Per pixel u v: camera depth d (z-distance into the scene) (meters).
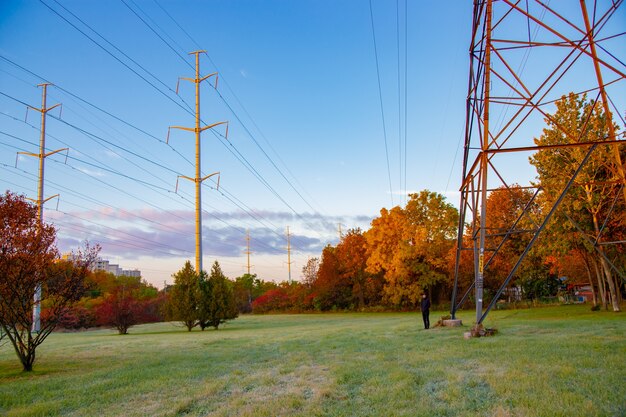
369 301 69.19
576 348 11.85
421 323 27.39
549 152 30.89
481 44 16.38
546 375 8.48
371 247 58.75
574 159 28.97
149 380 10.48
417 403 7.17
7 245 12.95
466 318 29.34
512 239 47.28
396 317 42.69
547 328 18.17
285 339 20.44
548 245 31.23
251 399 8.07
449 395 7.47
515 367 9.53
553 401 6.72
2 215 12.98
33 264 13.17
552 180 30.22
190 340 22.75
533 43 15.27
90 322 49.72
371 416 6.62
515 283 51.00
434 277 53.34
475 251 19.23
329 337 20.28
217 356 14.80
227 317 37.31
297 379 9.84
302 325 35.72
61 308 14.03
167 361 13.93
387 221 56.50
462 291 54.53
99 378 11.09
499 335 16.42
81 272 14.31
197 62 45.56
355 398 7.78
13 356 17.94
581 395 6.91
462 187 19.39
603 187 27.36
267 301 81.88
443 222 54.25
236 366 12.32
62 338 31.47
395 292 55.31
